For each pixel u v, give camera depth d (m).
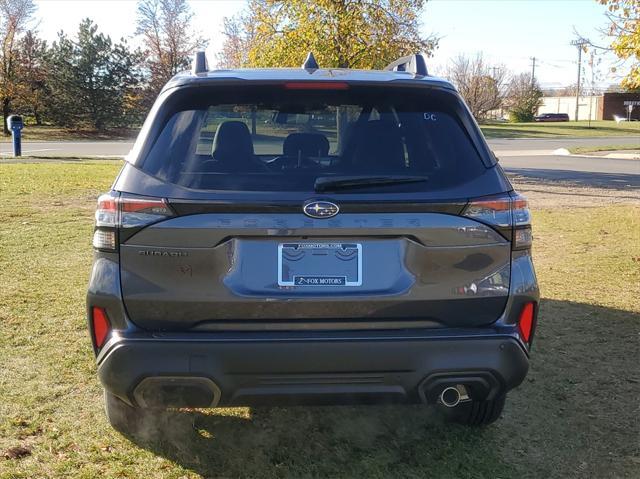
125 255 2.77
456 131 3.04
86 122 48.66
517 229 2.92
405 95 3.10
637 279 6.73
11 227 9.10
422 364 2.79
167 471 3.17
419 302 2.82
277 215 2.74
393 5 14.86
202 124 2.97
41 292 6.07
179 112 2.98
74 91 47.81
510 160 24.94
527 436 3.55
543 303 5.90
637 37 9.15
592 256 7.80
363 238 2.79
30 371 4.30
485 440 3.52
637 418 3.74
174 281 2.75
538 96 80.06
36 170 17.12
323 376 2.77
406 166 2.94
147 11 50.91
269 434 3.57
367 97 3.09
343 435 3.58
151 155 2.88
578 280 6.69
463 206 2.82
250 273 2.76
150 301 2.76
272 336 2.75
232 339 2.72
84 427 3.56
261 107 3.06
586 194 13.96
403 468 3.24
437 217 2.81
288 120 3.05
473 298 2.87
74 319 5.34
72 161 21.94
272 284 2.77
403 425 3.70
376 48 14.73
